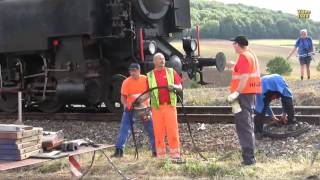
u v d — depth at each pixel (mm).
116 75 19031
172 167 12094
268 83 15164
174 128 12930
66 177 11938
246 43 12359
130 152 14688
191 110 19375
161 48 20781
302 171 11359
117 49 19828
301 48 28984
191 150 14664
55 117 19500
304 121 15938
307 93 21078
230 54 79688
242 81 12078
